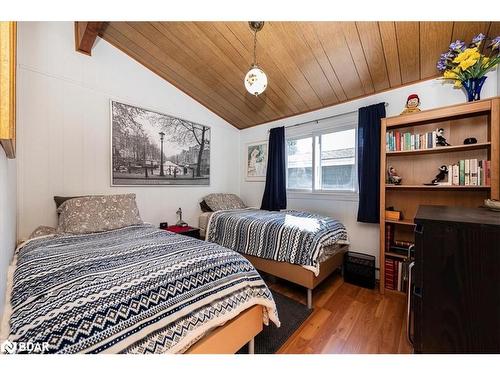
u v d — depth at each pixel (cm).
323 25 189
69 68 225
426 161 226
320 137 315
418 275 82
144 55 266
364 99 271
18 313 75
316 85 264
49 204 214
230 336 111
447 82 208
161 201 300
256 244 228
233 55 242
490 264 71
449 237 76
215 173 374
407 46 194
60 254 124
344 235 246
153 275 96
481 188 189
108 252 126
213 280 108
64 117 223
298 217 255
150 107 288
